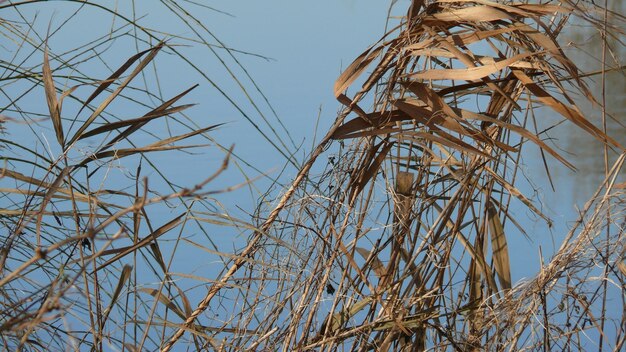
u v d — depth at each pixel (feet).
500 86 13.62
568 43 14.40
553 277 13.23
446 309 13.57
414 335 13.61
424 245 13.69
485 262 14.26
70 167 10.37
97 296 10.64
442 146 14.35
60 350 10.30
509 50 14.58
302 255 12.69
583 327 13.60
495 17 11.91
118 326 10.96
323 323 12.85
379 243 13.37
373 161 13.12
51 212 10.78
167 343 12.07
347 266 12.60
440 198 13.94
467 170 13.98
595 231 13.52
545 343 13.28
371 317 13.23
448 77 11.72
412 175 13.79
